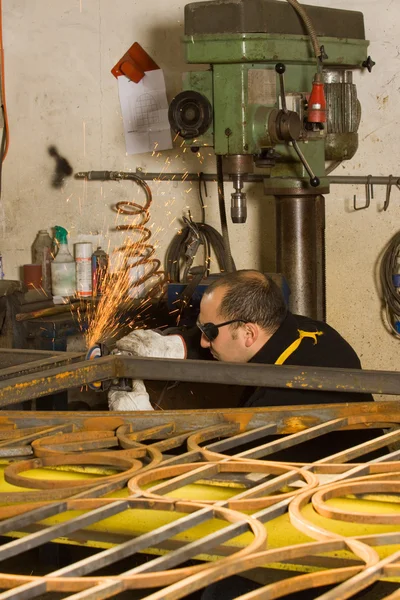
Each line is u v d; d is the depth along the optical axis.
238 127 2.75
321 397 1.89
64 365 1.85
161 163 3.74
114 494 1.18
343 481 1.15
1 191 3.96
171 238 3.77
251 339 2.14
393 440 1.40
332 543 0.93
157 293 3.69
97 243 3.86
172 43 3.65
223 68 2.75
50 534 0.96
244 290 2.14
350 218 3.56
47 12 3.79
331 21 2.95
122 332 3.27
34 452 1.34
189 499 1.13
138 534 1.12
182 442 1.42
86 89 3.79
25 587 0.83
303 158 2.80
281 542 1.06
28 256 3.98
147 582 0.85
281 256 3.05
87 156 3.84
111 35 3.72
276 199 3.04
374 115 3.46
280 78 2.73
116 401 1.91
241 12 2.68
